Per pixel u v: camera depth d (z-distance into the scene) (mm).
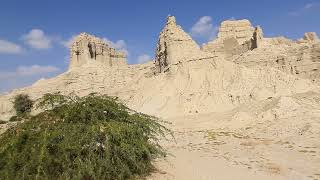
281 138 41531
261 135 44625
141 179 21953
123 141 21250
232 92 92500
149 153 22078
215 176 24266
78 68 160125
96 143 20734
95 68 157500
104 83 149125
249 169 27406
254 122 55531
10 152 20453
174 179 22578
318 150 34375
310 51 120500
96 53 169000
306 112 53875
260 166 28531
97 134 20812
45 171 19594
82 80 150250
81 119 21828
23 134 20969
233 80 97438
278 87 94312
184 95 93500
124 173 21328
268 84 95875
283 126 46906
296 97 67562
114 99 24172
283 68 118750
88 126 21125
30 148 20234
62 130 20797
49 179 19719
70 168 19797
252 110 61688
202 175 24172
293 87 95000
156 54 116812
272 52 127562
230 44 160375
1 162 20453
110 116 22938
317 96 70250
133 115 23594
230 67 100938
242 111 62281
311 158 31438
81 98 23453
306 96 70938
